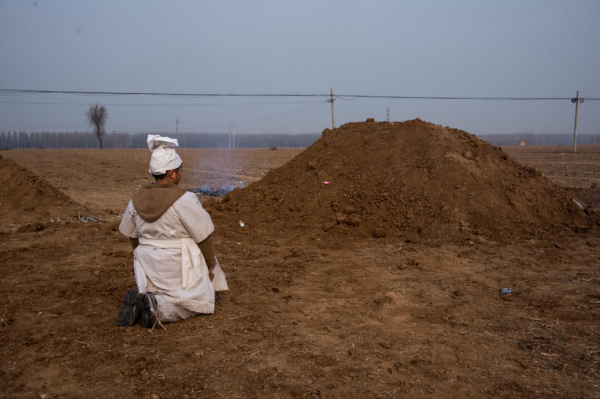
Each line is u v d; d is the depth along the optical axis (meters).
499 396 2.98
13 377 3.16
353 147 10.82
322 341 3.83
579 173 22.73
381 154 10.20
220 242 7.77
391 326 4.19
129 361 3.40
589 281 5.39
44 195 11.04
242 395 2.95
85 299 4.92
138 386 3.04
